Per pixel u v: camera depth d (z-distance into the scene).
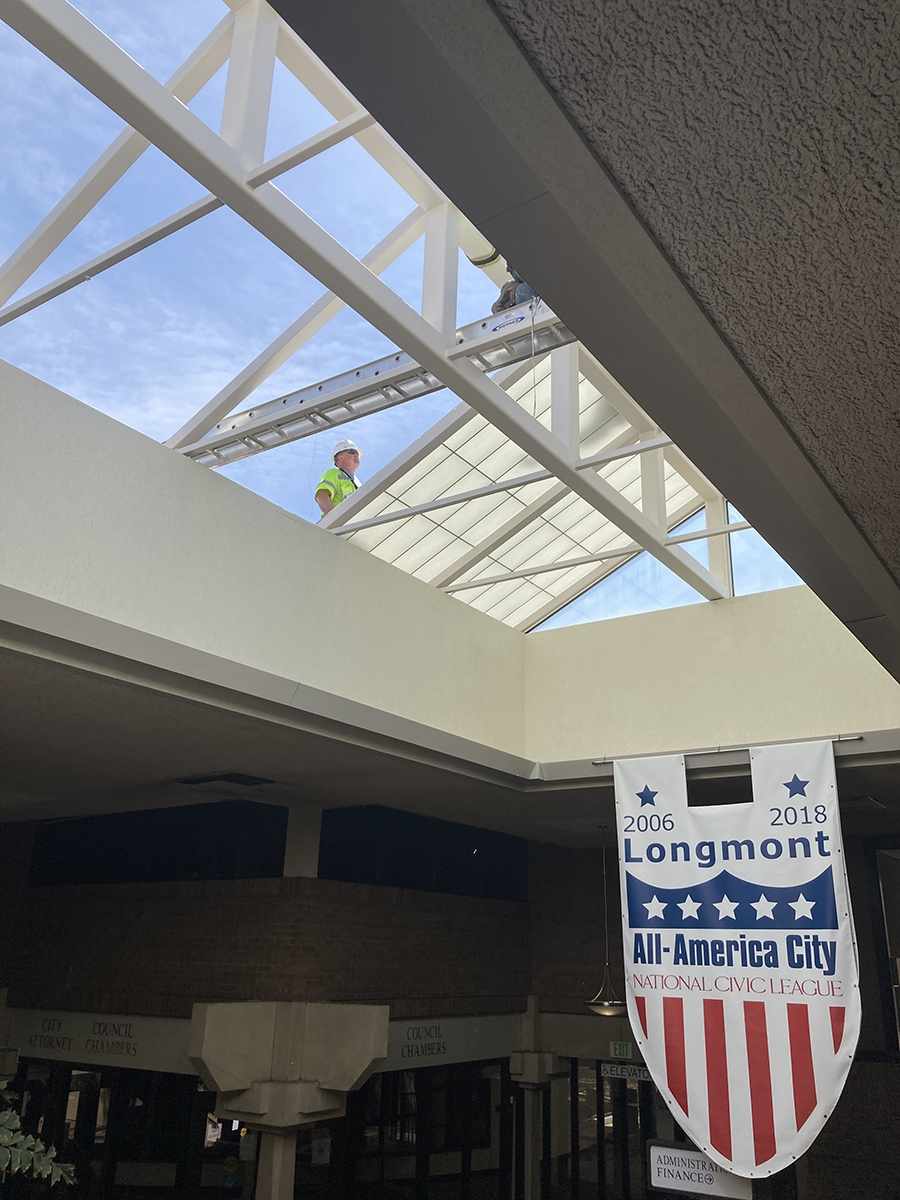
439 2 1.27
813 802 7.38
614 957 12.56
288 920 9.84
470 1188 11.42
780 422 2.38
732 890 7.51
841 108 1.41
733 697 9.10
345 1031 9.16
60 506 6.11
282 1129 8.92
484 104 1.44
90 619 5.55
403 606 8.94
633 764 8.37
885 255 1.72
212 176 4.23
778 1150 6.79
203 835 10.79
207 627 6.96
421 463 8.16
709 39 1.30
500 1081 12.36
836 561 3.34
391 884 10.88
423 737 7.92
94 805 11.12
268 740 7.54
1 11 3.46
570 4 1.26
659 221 1.68
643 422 8.20
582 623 10.30
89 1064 10.87
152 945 10.74
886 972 10.95
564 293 1.92
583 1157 12.12
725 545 9.79
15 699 6.53
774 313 1.92
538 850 13.58
